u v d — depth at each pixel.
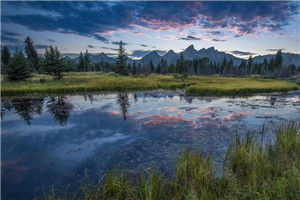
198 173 4.29
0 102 17.61
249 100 18.11
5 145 7.66
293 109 13.88
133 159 6.07
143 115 12.31
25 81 32.50
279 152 5.21
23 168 5.75
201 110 13.57
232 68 98.06
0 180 5.07
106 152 6.78
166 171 5.04
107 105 15.97
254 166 4.38
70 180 5.01
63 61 36.66
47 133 9.14
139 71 80.75
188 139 7.80
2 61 52.97
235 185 3.38
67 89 24.42
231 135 8.16
